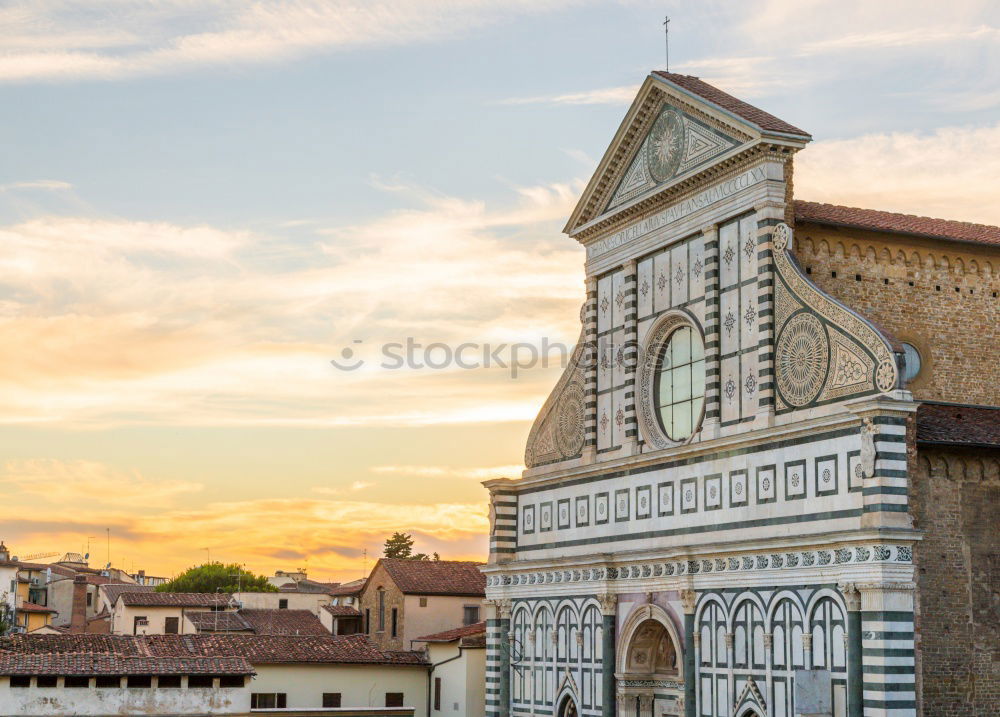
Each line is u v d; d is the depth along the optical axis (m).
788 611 49.59
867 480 46.41
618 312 63.69
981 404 55.56
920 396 54.47
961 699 46.78
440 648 84.44
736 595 52.53
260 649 81.12
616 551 60.94
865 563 45.72
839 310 49.44
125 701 67.38
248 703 69.88
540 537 67.81
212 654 78.75
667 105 60.12
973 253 56.81
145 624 116.06
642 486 59.75
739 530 52.97
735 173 55.59
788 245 52.78
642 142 62.16
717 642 53.44
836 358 49.47
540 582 66.62
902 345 52.12
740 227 55.38
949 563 47.59
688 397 58.47
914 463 46.66
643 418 60.69
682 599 55.44
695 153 57.94
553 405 68.56
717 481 54.69
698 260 57.84
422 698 84.56
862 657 45.78
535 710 66.31
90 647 76.50
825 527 48.34
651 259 61.41
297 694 80.50
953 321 56.00
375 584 101.06
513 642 68.88
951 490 48.19
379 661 83.06
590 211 65.81
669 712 58.69
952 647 47.00
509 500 70.56
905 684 45.00
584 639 62.53
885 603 45.19
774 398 52.66
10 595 126.00
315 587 161.00
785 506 50.59
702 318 57.19
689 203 58.59
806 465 49.78
